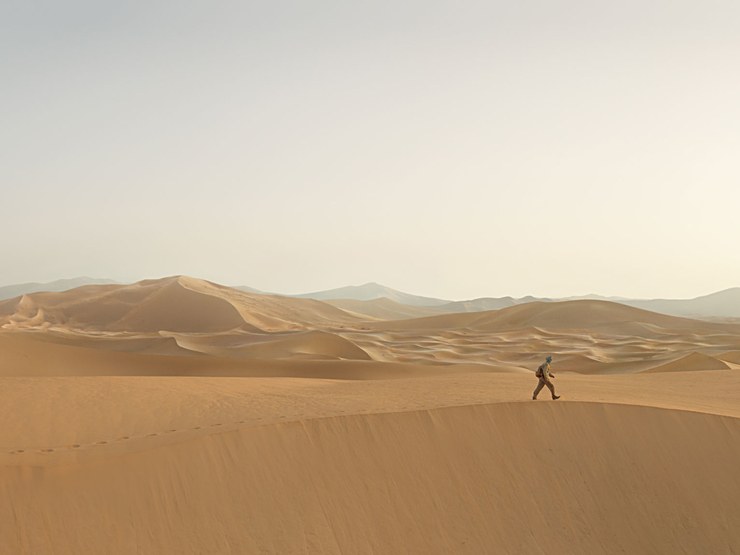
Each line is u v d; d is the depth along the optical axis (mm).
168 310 162875
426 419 15242
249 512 12344
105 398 19031
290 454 13516
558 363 77125
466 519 13734
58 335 100938
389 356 83625
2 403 17203
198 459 12727
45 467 11656
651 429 16625
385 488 13641
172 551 11438
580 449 15852
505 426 15781
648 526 14766
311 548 12203
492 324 162750
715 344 107438
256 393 21797
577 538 14133
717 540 14820
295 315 193125
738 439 16906
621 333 142125
